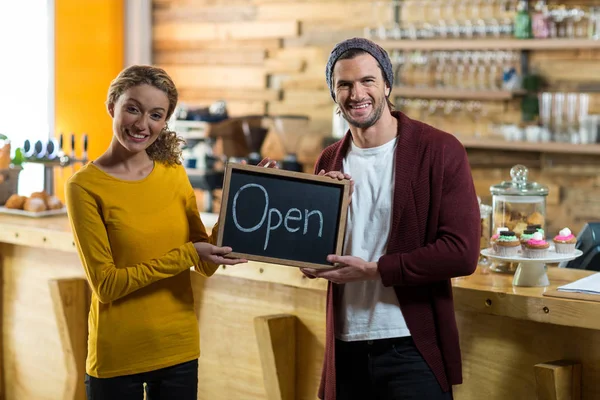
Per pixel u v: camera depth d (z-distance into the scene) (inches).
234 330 138.3
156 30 336.2
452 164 97.6
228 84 323.6
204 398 143.8
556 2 258.5
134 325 102.7
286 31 310.2
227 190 102.4
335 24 300.7
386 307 99.0
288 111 312.2
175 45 332.8
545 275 110.0
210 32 325.7
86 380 106.3
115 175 102.9
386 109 100.8
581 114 249.4
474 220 96.8
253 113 318.3
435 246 96.0
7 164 179.0
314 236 101.9
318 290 127.0
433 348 98.1
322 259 101.6
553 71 263.6
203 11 326.3
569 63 261.1
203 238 110.1
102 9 322.3
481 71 267.1
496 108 270.4
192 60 330.0
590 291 101.3
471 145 265.0
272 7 312.7
